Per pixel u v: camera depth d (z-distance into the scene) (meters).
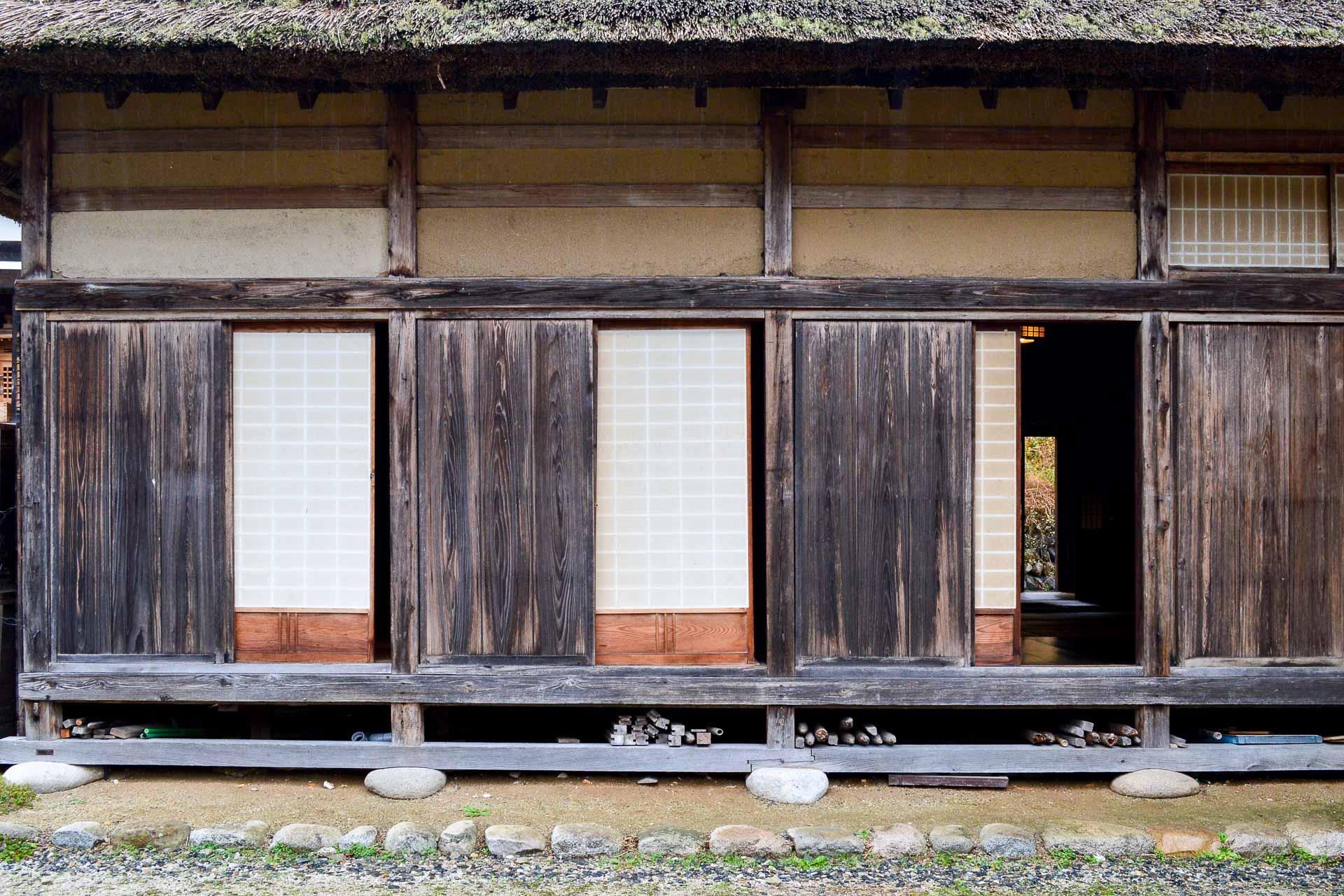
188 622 5.41
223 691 5.33
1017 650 5.41
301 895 4.17
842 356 5.37
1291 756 5.38
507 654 5.36
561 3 4.85
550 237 5.42
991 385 5.42
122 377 5.43
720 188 5.42
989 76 5.04
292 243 5.45
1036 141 5.43
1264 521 5.41
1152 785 5.20
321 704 5.95
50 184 5.50
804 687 5.30
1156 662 5.34
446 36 4.68
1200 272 5.41
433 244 5.43
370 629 5.43
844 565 5.36
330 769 5.49
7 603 5.97
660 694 5.32
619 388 5.44
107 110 5.50
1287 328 5.43
